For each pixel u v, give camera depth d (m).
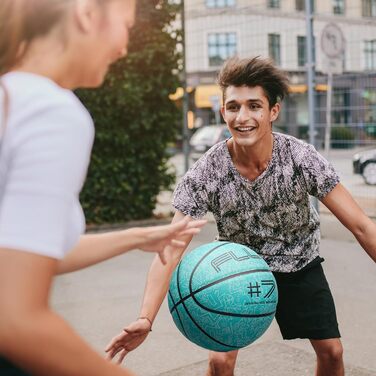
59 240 0.94
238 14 14.51
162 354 3.78
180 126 9.07
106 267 6.04
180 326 2.22
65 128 0.96
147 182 8.62
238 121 2.26
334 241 7.07
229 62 2.33
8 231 0.91
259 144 2.31
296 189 2.38
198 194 2.44
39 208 0.92
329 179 2.34
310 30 7.70
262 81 2.25
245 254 2.20
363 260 6.11
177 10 8.48
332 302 2.52
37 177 0.93
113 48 1.12
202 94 28.73
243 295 2.09
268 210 2.41
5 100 0.98
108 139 8.11
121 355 2.05
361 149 10.79
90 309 4.66
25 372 1.03
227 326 2.10
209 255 2.19
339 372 2.51
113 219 8.48
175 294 2.18
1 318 0.88
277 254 2.48
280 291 2.51
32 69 1.07
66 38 1.07
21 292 0.89
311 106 7.75
